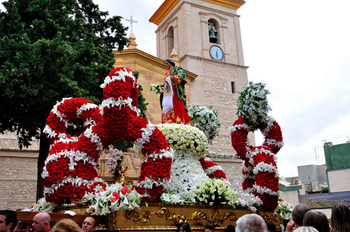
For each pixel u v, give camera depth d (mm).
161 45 30703
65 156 6613
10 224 4457
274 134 8773
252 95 8367
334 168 28297
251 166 8609
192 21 27469
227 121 25469
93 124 7137
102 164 18594
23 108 11867
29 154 18359
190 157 7523
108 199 5484
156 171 6086
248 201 7363
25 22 13172
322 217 3654
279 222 8234
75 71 13102
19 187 17844
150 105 22375
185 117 8398
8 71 10977
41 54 11586
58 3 13508
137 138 6277
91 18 16359
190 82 25203
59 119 7344
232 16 29547
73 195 6371
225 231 6793
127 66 22594
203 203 6684
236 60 28109
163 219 6035
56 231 2865
